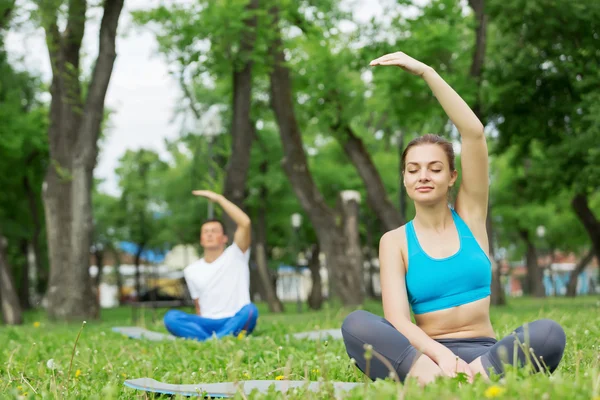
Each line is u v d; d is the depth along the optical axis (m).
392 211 23.73
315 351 6.69
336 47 22.91
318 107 23.75
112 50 19.02
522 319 9.85
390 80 21.83
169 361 6.54
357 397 3.09
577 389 2.94
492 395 2.81
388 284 4.09
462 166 4.21
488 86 22.22
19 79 34.69
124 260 80.56
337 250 22.05
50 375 5.08
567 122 22.03
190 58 20.19
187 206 44.09
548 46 21.00
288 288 71.44
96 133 19.14
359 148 23.86
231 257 9.71
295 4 22.78
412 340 3.84
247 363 6.05
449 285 4.04
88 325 15.34
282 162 22.25
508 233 55.09
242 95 20.91
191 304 22.62
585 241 48.34
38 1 18.50
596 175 19.00
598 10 19.22
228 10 19.36
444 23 21.42
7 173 35.34
